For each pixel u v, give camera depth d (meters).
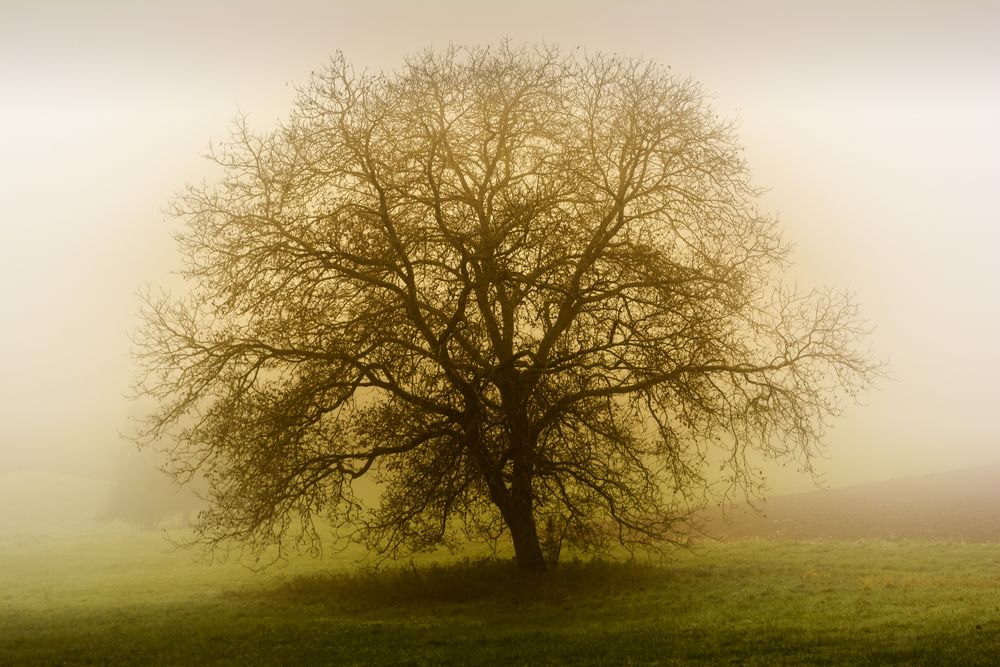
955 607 15.38
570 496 21.84
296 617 19.56
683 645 13.34
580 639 14.52
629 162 21.34
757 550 28.73
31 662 15.04
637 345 20.38
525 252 20.39
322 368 20.64
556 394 20.84
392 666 13.02
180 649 15.78
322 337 20.22
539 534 22.36
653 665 11.96
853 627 14.05
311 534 21.75
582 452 21.06
